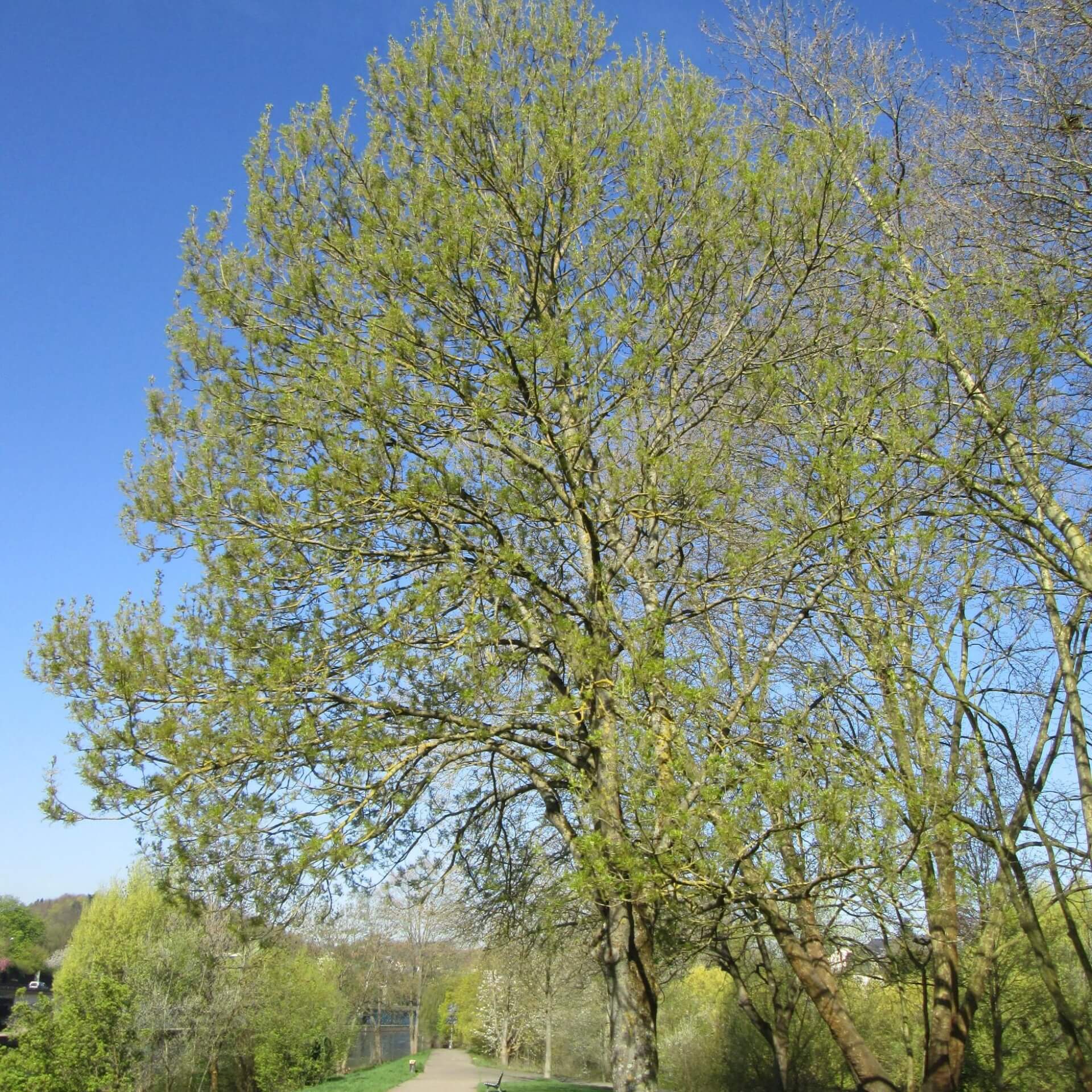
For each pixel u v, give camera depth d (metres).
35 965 56.03
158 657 7.05
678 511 7.86
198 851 7.13
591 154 8.57
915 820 6.32
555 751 8.42
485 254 7.98
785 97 10.52
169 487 7.81
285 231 8.52
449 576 7.25
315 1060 30.16
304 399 7.59
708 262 8.15
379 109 9.14
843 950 12.03
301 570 7.89
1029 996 11.76
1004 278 8.70
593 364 7.95
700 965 19.06
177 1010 20.89
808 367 8.05
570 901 9.48
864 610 8.23
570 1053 37.06
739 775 6.08
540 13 9.29
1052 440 8.63
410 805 7.77
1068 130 8.86
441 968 45.41
